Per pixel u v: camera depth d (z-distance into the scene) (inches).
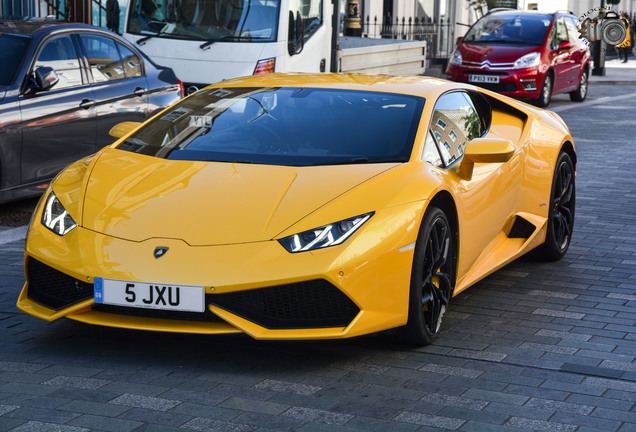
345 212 183.2
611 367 189.8
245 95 233.1
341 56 635.5
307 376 178.5
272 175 195.9
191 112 229.8
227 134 216.1
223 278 172.6
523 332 213.2
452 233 212.8
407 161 204.1
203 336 200.1
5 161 321.4
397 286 185.6
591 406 167.3
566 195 287.4
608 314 229.8
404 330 194.4
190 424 153.9
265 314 176.7
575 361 193.0
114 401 163.2
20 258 270.8
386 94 227.8
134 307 176.7
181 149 212.4
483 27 820.6
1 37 344.2
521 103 286.7
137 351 190.7
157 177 198.8
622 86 1055.6
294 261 174.4
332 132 213.3
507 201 247.3
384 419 158.6
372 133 212.1
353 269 176.6
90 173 204.5
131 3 533.0
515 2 1224.2
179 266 174.7
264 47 515.2
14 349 190.9
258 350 192.7
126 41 387.9
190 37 520.7
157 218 184.4
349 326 177.5
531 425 157.8
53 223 191.8
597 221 344.8
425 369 184.9
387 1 1080.2
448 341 204.5
